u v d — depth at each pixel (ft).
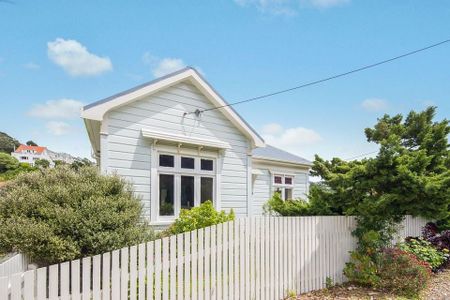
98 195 16.49
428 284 21.91
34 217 15.19
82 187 16.38
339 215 25.50
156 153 29.58
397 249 22.40
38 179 17.39
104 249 14.99
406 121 36.58
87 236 14.74
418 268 20.47
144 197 28.40
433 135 30.91
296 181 55.16
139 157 28.50
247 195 36.52
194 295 15.58
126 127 27.96
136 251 14.11
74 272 12.75
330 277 21.91
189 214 22.21
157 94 30.12
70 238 14.64
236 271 17.28
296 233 20.34
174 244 15.16
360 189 23.56
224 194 34.50
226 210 34.42
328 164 28.60
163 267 14.75
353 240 23.72
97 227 15.20
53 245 14.17
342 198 24.49
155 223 28.48
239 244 17.56
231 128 35.76
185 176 31.73
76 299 12.73
